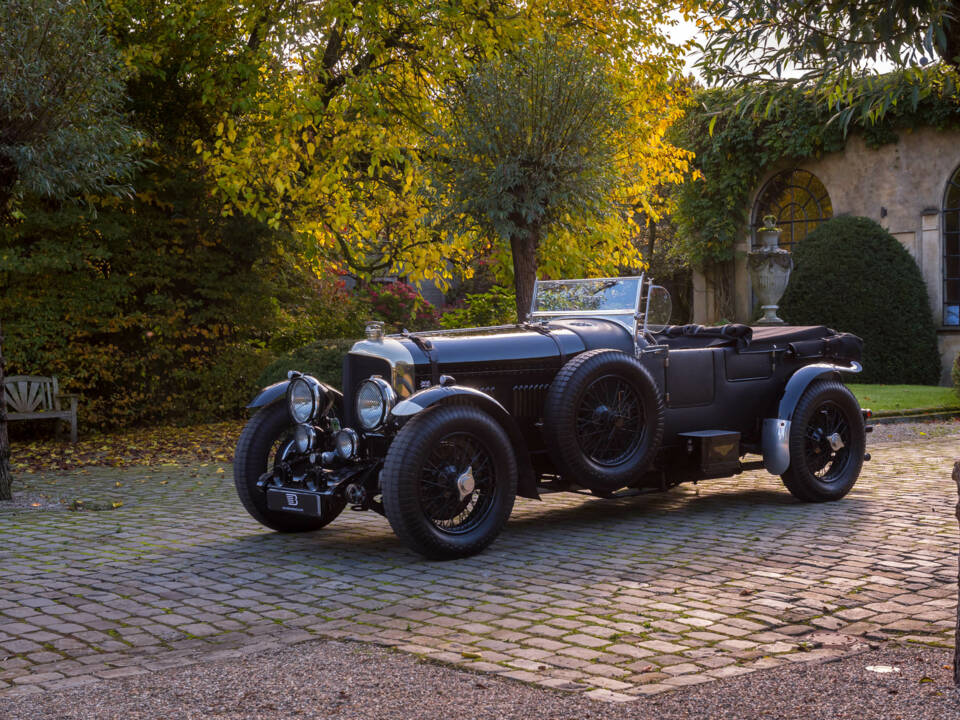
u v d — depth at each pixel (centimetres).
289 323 1457
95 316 1185
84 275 1171
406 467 488
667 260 2527
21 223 1116
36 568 502
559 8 1177
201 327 1312
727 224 1991
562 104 939
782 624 379
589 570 479
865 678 304
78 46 764
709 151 1967
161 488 785
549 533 580
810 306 1792
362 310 1576
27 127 745
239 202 1133
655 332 654
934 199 1753
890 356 1728
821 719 268
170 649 363
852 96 440
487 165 965
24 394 1101
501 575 472
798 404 651
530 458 571
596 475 565
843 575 457
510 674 320
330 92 1161
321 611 413
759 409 680
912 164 1775
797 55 402
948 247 1766
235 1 1090
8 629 391
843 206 1861
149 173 1230
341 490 524
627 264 1334
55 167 767
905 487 718
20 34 716
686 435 630
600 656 340
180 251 1262
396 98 1191
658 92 1227
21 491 767
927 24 358
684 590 436
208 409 1298
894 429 1110
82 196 1146
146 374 1246
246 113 1159
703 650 347
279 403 598
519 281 1025
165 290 1273
